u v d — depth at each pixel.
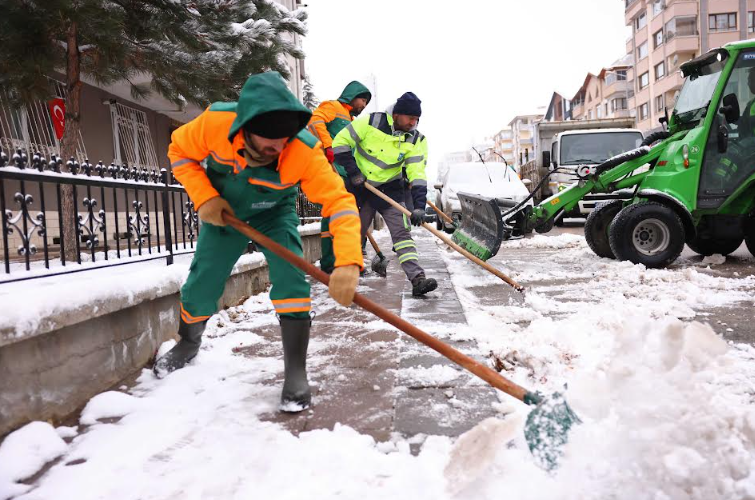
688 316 4.18
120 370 3.17
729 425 1.86
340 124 6.36
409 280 5.82
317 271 2.49
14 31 5.35
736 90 6.75
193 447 2.27
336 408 2.66
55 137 9.27
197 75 7.12
